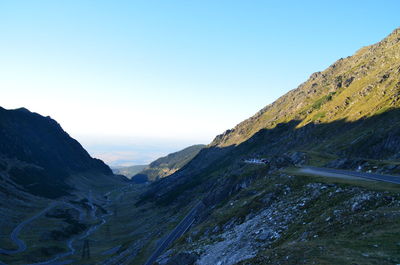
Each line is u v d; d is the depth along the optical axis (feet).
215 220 198.18
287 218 124.77
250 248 116.26
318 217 109.19
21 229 435.53
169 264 160.97
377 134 328.49
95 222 568.82
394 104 395.55
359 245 74.18
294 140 552.41
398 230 76.13
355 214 96.43
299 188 152.56
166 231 313.12
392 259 62.80
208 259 132.46
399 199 97.50
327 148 400.88
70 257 368.68
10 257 334.65
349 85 641.40
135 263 247.50
